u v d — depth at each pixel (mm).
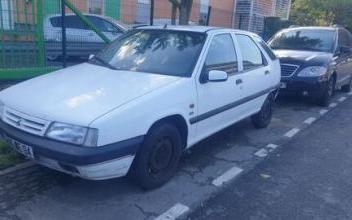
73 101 3652
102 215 3627
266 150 5727
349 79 11000
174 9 10070
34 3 7117
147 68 4602
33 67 7258
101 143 3387
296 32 10125
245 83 5566
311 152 5781
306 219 3828
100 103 3613
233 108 5355
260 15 22328
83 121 3383
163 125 4051
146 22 11789
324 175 4930
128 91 3891
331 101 9781
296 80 8477
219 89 4883
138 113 3664
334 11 25281
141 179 3959
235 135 6367
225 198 4133
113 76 4344
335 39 9586
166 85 4125
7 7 6809
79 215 3602
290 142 6203
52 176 4266
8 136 3744
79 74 4477
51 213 3604
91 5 10609
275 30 20109
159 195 4062
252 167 5035
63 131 3402
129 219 3596
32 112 3605
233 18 17703
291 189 4461
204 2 19812
